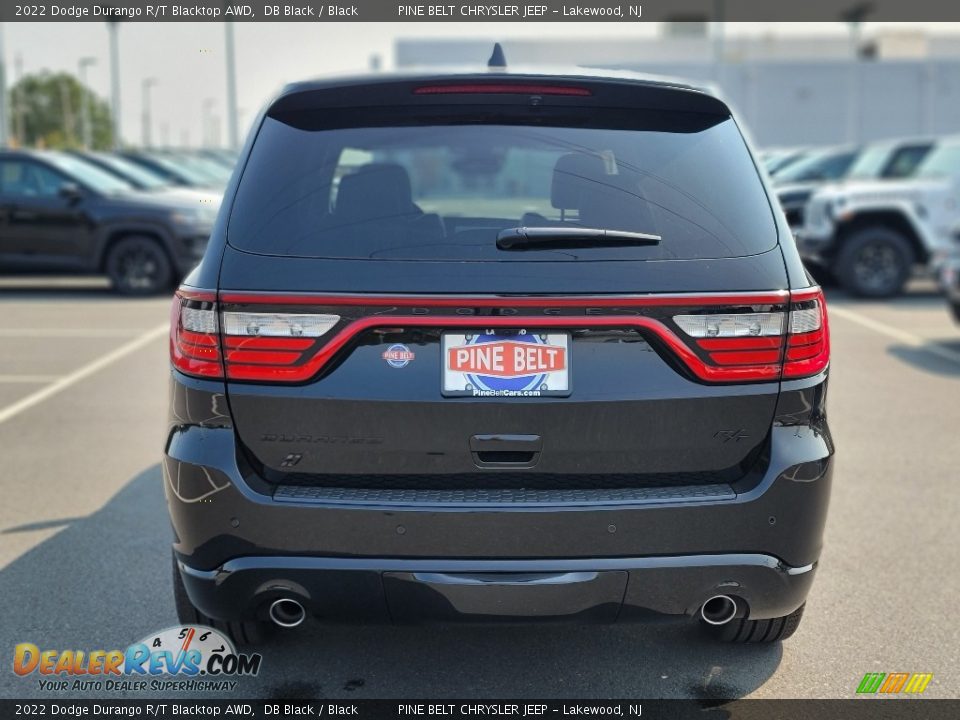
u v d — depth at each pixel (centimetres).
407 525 252
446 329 252
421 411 253
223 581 262
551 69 305
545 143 286
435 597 255
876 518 452
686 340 255
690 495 257
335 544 254
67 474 518
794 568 268
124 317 1099
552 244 258
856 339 935
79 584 377
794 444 263
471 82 285
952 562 400
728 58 4853
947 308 1159
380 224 265
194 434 262
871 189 1223
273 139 284
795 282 263
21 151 1332
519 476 257
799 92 4138
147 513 458
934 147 1341
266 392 255
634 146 284
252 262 259
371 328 252
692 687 302
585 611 258
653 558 256
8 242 1308
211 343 258
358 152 348
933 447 567
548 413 253
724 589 262
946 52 4919
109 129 7481
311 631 339
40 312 1141
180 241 1292
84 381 754
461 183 732
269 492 256
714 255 261
